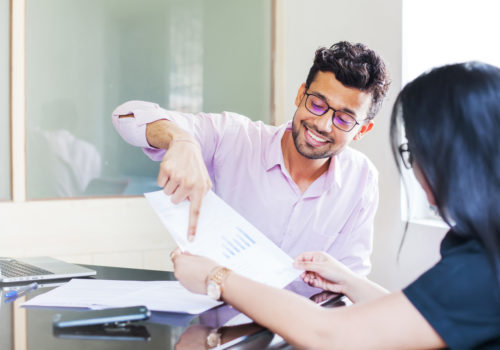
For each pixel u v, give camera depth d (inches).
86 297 42.9
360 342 30.8
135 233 113.2
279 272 43.0
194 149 46.6
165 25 116.0
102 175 112.0
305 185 65.4
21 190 105.4
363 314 31.3
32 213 105.6
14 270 54.2
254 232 45.9
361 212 66.4
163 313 39.2
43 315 38.6
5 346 32.1
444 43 97.4
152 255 114.6
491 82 31.0
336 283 45.1
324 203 65.4
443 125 31.2
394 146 35.9
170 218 44.3
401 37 95.0
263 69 124.0
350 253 66.4
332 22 111.1
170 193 44.8
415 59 96.0
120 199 111.9
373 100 57.1
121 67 112.9
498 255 29.0
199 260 38.4
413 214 96.2
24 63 105.0
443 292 30.0
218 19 120.0
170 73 117.0
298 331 32.1
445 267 30.7
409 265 94.3
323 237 65.8
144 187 115.2
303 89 60.3
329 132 56.5
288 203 65.3
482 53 92.6
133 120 54.6
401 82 95.3
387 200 99.3
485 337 29.2
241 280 35.7
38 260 61.6
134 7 113.2
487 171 30.1
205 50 119.6
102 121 111.7
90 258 109.8
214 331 35.4
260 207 66.0
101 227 110.6
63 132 108.7
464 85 31.1
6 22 103.7
